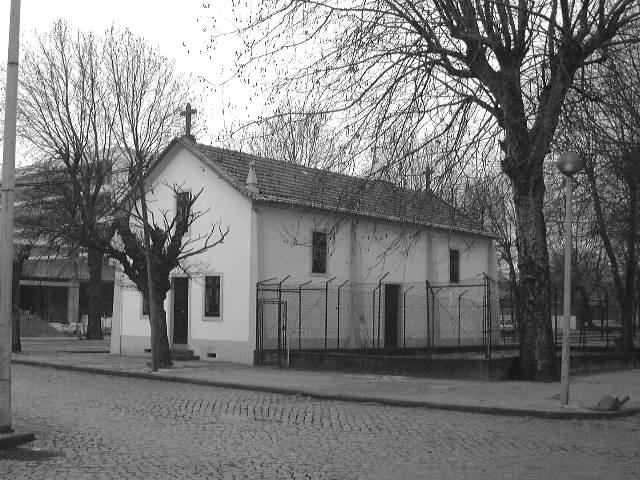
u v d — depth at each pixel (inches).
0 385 402.6
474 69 681.0
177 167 1130.7
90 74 1443.2
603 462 366.3
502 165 735.7
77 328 1967.3
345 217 763.4
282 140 968.9
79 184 1316.4
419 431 469.1
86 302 2464.3
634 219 1010.1
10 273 407.2
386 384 743.7
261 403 618.8
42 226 1263.5
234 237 1043.9
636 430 477.4
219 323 1053.8
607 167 649.0
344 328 1139.9
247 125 645.9
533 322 780.0
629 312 1191.6
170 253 925.2
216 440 421.7
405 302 1229.7
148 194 1154.0
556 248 1668.3
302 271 1087.0
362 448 402.6
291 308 1061.8
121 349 1205.7
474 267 1423.5
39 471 331.6
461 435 453.1
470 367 792.9
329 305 1119.6
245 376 827.4
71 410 547.2
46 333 1964.8
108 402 603.2
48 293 2358.5
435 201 713.0
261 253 1029.2
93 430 450.9
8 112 410.9
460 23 634.2
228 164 1108.5
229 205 1055.0
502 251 1788.9
